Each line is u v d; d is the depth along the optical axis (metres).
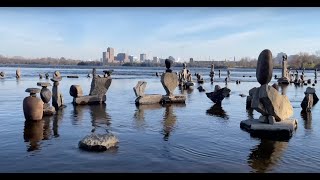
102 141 11.80
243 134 14.69
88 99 24.69
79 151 11.48
